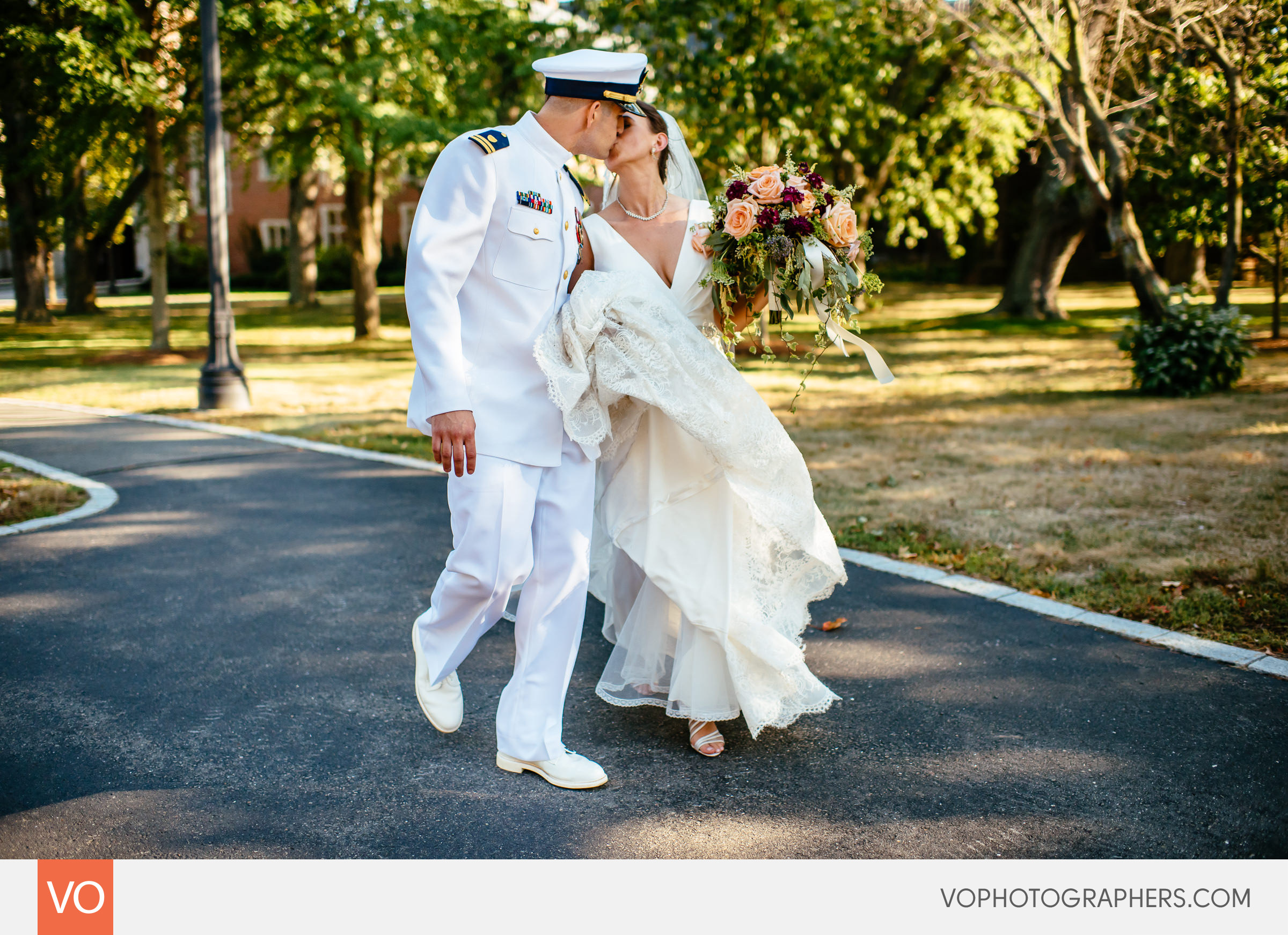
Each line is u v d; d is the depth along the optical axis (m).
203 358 15.52
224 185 9.93
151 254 15.32
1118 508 5.55
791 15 12.52
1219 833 2.54
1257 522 5.14
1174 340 9.91
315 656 3.74
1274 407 8.76
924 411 9.40
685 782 2.84
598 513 3.31
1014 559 4.71
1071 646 3.75
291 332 21.33
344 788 2.80
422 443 7.96
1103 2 10.73
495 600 2.79
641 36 12.36
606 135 2.71
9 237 23.25
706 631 2.89
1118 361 12.97
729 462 2.84
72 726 3.17
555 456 2.75
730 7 12.61
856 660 3.68
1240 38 10.69
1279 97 10.61
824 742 3.06
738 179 2.94
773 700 2.92
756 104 12.44
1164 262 26.67
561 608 2.84
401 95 15.37
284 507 5.94
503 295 2.63
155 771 2.88
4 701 3.34
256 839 2.55
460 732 3.14
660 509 2.95
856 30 13.38
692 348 2.79
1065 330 17.53
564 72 2.61
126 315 26.19
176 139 15.27
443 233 2.51
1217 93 10.74
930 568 4.67
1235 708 3.21
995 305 23.95
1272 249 13.52
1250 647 3.65
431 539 5.24
